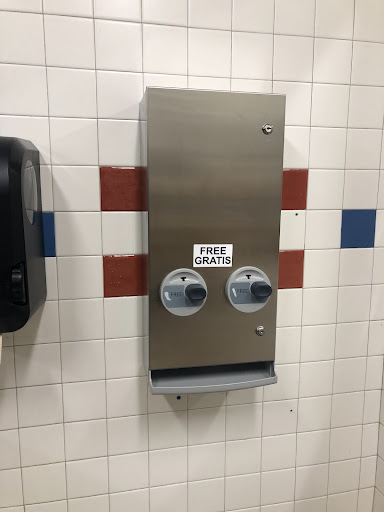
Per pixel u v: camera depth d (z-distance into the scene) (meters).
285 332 1.29
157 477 1.26
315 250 1.27
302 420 1.35
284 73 1.17
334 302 1.31
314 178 1.23
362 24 1.20
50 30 1.03
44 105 1.05
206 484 1.30
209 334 1.08
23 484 1.18
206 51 1.12
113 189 1.12
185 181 1.01
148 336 1.06
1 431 1.15
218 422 1.28
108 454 1.22
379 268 1.32
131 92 1.09
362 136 1.25
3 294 0.88
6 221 0.86
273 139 1.04
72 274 1.13
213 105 1.00
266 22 1.14
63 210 1.10
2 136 0.97
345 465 1.41
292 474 1.37
